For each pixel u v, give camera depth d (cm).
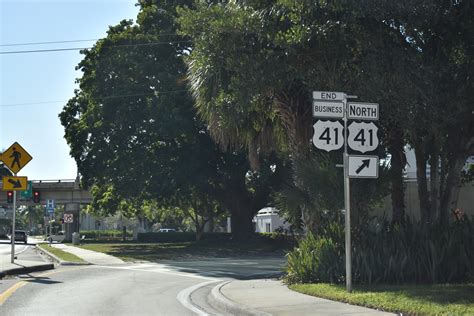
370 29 1308
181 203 5134
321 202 1424
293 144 1602
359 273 1341
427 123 1323
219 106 1528
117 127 3644
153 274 2006
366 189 1402
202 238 5716
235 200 4134
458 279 1297
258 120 1734
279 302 1139
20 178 2209
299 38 1291
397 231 1425
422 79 1273
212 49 1451
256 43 1450
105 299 1302
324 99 1178
